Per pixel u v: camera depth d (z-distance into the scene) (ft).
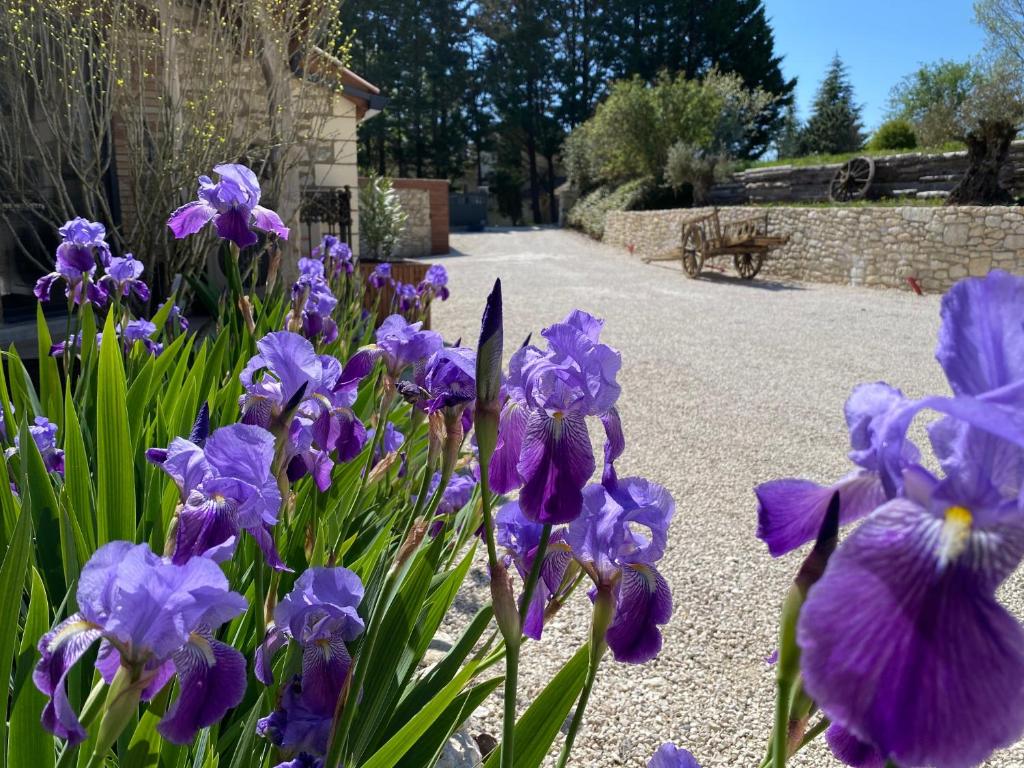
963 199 56.70
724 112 93.61
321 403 6.85
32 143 26.16
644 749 10.12
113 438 7.00
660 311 46.78
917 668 2.16
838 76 155.84
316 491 7.25
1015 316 2.42
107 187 29.04
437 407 5.69
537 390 4.61
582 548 4.62
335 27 28.84
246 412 6.61
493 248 94.43
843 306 48.29
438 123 165.37
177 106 24.03
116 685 3.52
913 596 2.26
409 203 87.15
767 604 13.83
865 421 2.86
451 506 9.15
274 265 13.19
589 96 165.78
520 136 169.37
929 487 2.40
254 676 6.46
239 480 4.89
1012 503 2.28
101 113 26.78
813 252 60.29
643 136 92.43
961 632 2.19
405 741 5.35
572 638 12.48
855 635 2.24
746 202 82.33
